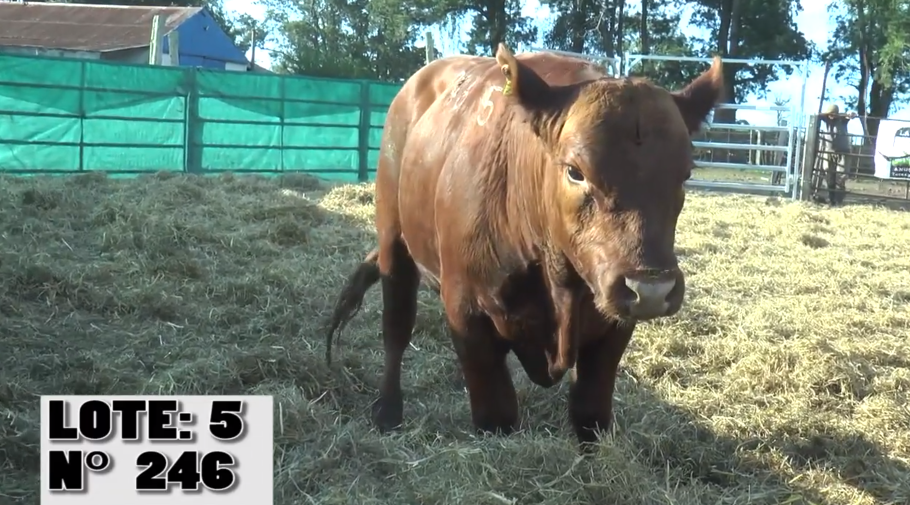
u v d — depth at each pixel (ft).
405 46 146.20
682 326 20.48
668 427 14.01
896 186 62.18
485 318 11.78
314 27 172.86
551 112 9.43
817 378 17.01
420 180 13.04
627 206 8.61
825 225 40.37
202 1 184.34
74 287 20.31
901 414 15.53
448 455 11.89
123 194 32.65
